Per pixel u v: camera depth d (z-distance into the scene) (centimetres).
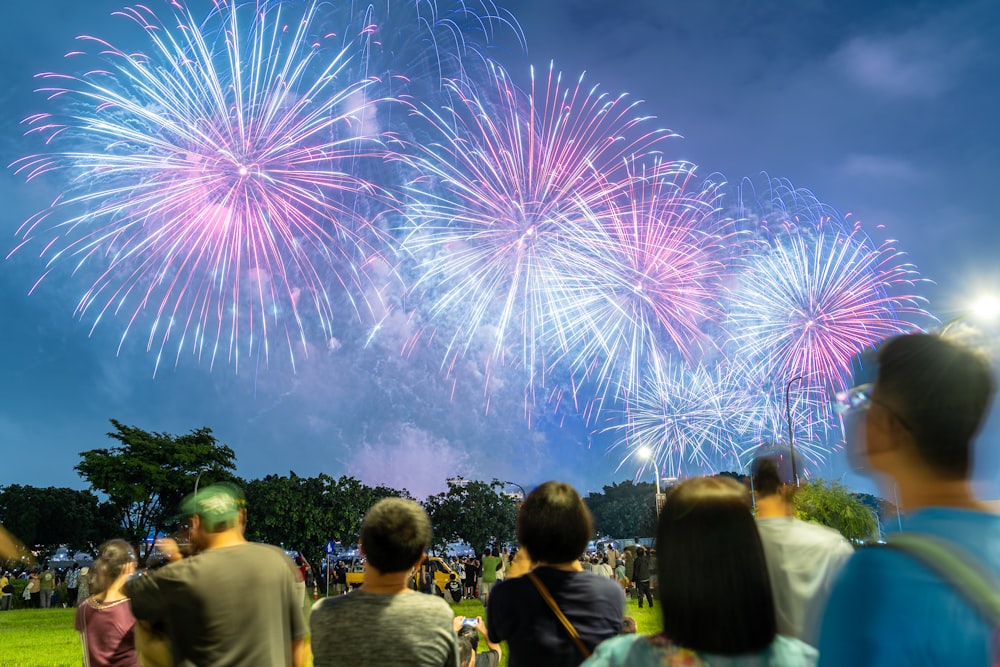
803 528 433
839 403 207
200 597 448
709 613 227
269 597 470
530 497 438
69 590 4219
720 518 235
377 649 421
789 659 225
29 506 7494
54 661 1546
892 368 194
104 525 7925
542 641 399
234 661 448
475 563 3562
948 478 185
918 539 174
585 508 434
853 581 177
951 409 182
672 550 237
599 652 243
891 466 194
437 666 429
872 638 167
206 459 6056
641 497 10338
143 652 470
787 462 497
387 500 458
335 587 4166
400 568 447
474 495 6838
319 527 5512
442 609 441
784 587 414
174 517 5841
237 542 495
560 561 426
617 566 2925
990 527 176
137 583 463
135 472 5741
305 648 498
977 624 160
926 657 161
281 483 5688
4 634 2172
